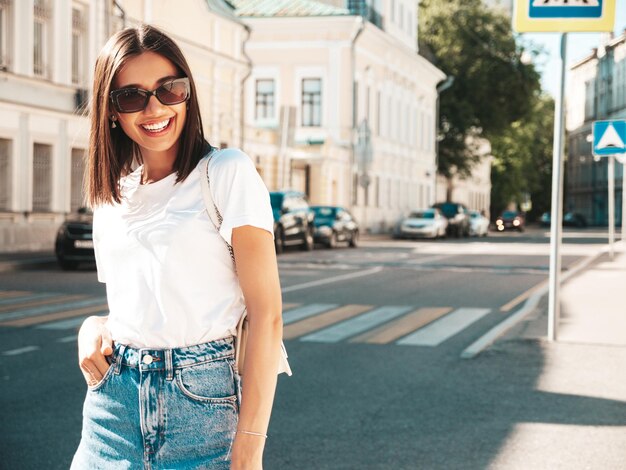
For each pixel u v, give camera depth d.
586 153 105.12
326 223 33.53
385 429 6.25
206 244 2.31
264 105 46.00
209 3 33.72
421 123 60.56
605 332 10.74
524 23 9.68
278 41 45.66
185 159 2.36
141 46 2.35
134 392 2.32
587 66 104.81
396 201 55.22
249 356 2.26
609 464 5.46
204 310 2.32
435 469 5.32
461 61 61.97
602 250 31.05
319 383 7.88
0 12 23.77
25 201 24.62
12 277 18.50
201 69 33.38
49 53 25.59
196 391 2.31
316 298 15.45
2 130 23.62
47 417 6.52
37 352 9.36
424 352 9.62
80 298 14.69
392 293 16.38
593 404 7.05
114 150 2.43
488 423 6.44
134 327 2.34
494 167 81.75
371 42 48.59
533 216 108.06
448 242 42.06
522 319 12.05
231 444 2.34
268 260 2.29
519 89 62.22
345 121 45.41
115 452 2.34
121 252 2.36
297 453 5.63
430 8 62.50
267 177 40.03
